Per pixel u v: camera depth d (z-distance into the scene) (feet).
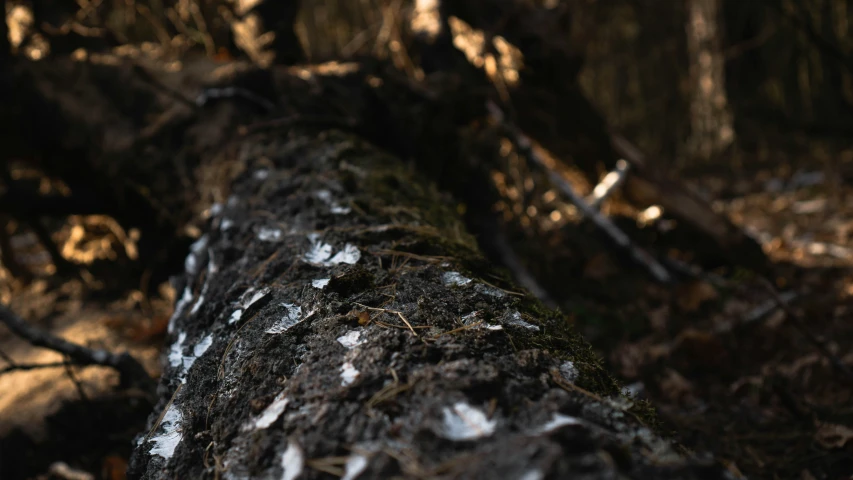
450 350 3.79
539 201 14.85
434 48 14.15
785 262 14.96
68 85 11.98
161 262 12.12
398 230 6.34
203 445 4.13
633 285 13.44
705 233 14.46
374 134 11.43
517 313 4.70
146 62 12.60
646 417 3.72
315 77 11.44
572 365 3.96
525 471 2.65
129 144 11.34
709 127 34.53
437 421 3.10
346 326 4.37
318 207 7.16
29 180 15.30
